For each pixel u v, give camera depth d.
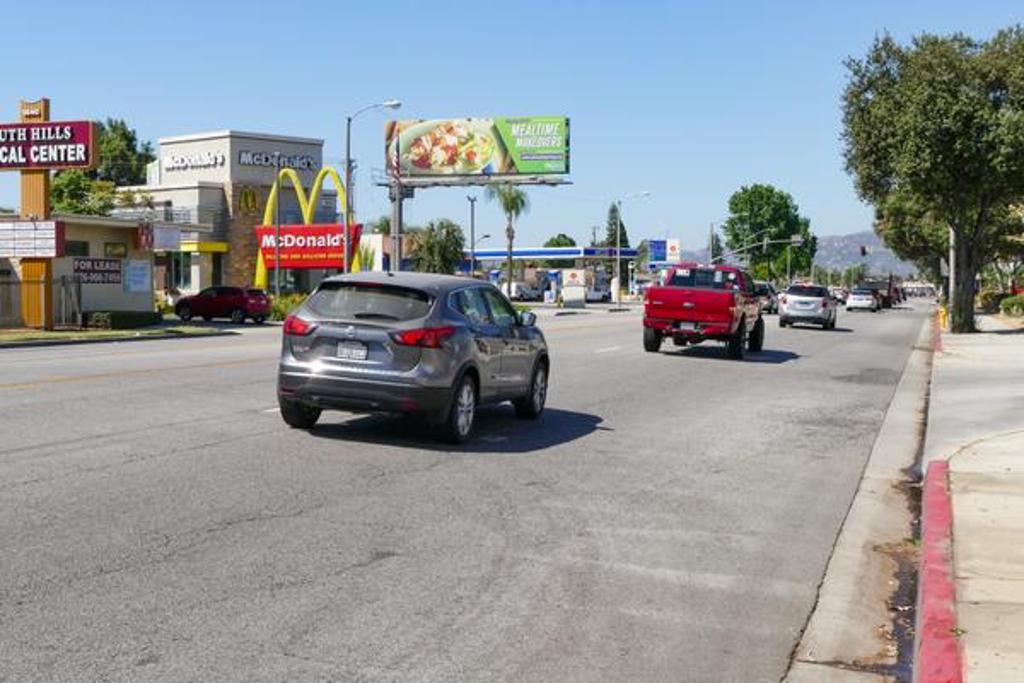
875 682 5.37
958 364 23.88
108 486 8.79
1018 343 30.64
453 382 11.20
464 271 97.12
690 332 25.12
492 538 7.68
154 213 68.44
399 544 7.41
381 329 11.02
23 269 35.78
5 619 5.64
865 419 15.42
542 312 66.44
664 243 131.50
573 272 91.56
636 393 17.36
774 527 8.50
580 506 8.85
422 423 12.81
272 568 6.71
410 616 5.94
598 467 10.64
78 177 71.62
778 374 21.94
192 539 7.29
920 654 5.24
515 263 124.31
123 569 6.56
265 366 19.84
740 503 9.32
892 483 10.66
